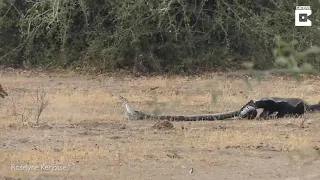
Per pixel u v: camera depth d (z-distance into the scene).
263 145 28.59
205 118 37.12
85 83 59.12
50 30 69.19
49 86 55.88
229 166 24.81
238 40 70.50
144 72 68.06
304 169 24.27
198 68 68.94
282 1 69.25
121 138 30.27
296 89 52.34
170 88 54.88
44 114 37.62
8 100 44.34
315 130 32.56
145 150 27.27
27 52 71.38
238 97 46.72
